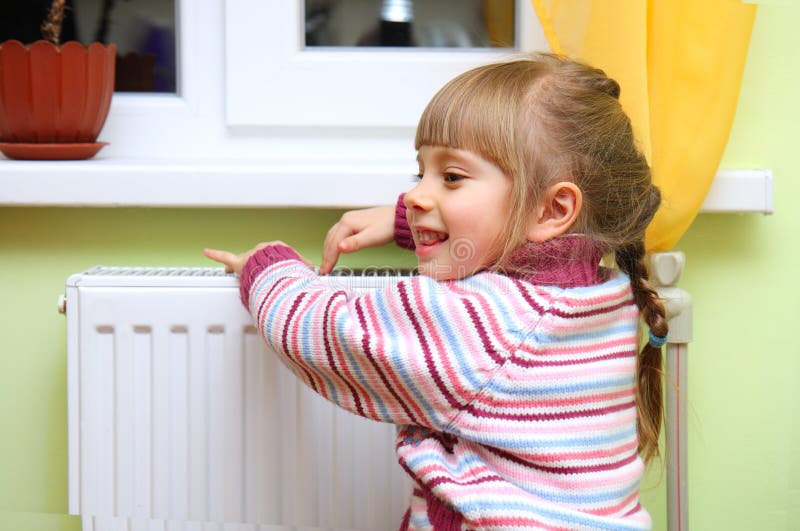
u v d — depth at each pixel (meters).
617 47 0.99
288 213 1.15
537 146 0.85
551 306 0.83
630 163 0.90
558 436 0.83
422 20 1.23
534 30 1.18
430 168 0.88
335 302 0.85
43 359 1.17
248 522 1.04
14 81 1.08
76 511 1.05
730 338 1.16
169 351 1.02
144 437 1.03
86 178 1.08
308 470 1.04
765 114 1.13
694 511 1.18
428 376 0.82
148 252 1.16
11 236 1.15
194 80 1.22
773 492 1.17
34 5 1.23
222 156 1.22
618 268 0.96
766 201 1.09
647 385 0.99
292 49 1.20
